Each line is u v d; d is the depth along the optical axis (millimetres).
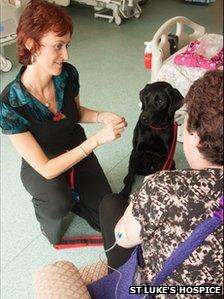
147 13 4668
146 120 1867
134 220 846
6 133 1439
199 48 2430
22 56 1390
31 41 1313
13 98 1413
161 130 1942
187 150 802
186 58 2352
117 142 2539
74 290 970
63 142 1662
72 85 1630
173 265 760
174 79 2357
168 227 768
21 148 1476
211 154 744
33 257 1817
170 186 768
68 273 1018
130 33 4148
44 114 1504
